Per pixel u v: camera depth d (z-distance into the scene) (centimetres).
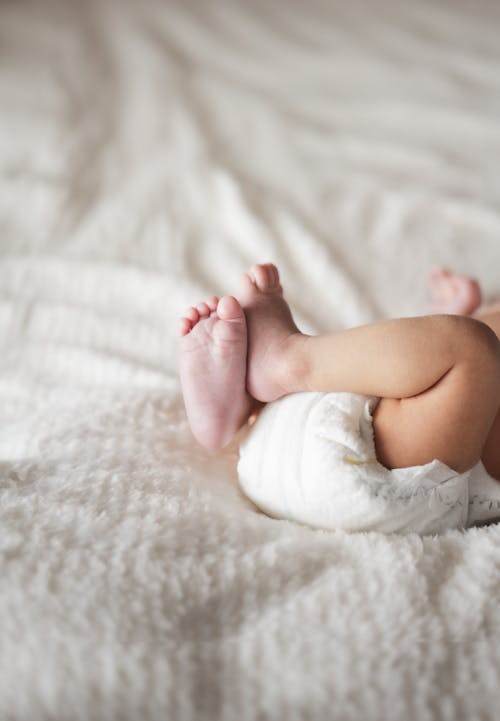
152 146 190
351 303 135
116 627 69
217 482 92
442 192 168
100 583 72
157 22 253
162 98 211
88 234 155
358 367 83
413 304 136
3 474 87
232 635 71
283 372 86
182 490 87
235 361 86
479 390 80
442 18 256
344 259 148
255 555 77
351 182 174
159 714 66
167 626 70
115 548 75
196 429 90
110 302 137
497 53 231
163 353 123
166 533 78
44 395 110
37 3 263
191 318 88
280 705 67
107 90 216
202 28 249
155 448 93
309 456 82
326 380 85
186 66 229
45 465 89
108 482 85
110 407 100
